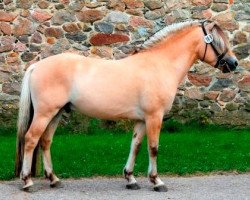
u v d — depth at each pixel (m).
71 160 10.99
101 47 14.62
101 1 14.59
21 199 8.44
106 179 9.88
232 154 11.64
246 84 14.78
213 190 9.10
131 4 14.65
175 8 14.76
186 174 10.24
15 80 14.41
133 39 14.68
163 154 11.57
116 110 8.94
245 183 9.59
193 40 9.31
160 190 8.99
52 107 8.80
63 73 8.81
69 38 14.56
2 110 14.35
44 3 14.46
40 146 9.24
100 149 11.93
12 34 14.41
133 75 8.95
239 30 14.78
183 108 14.75
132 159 9.22
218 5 14.80
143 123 9.18
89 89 8.82
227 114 14.81
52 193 8.80
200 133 14.04
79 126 14.22
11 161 10.84
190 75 14.77
